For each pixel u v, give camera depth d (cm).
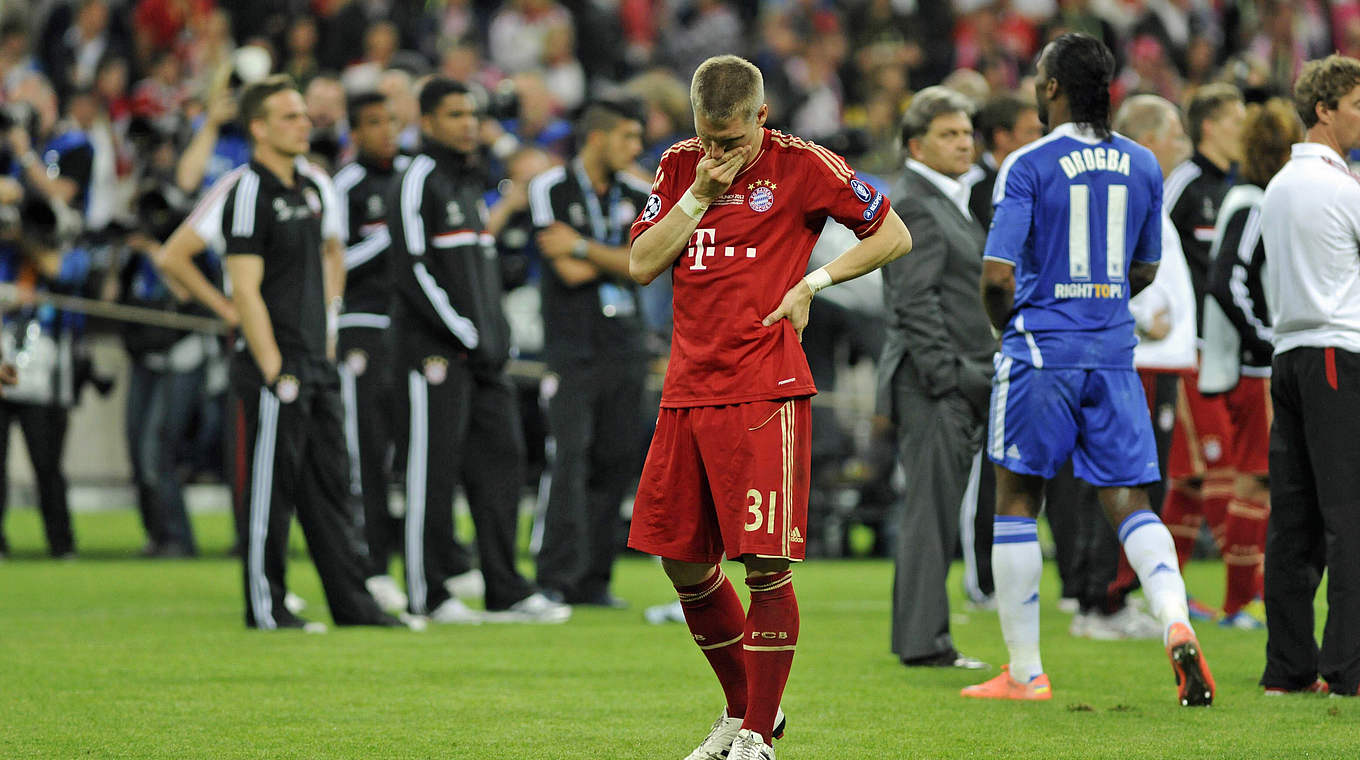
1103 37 6969
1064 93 2050
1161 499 2792
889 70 5797
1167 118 2800
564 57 6562
